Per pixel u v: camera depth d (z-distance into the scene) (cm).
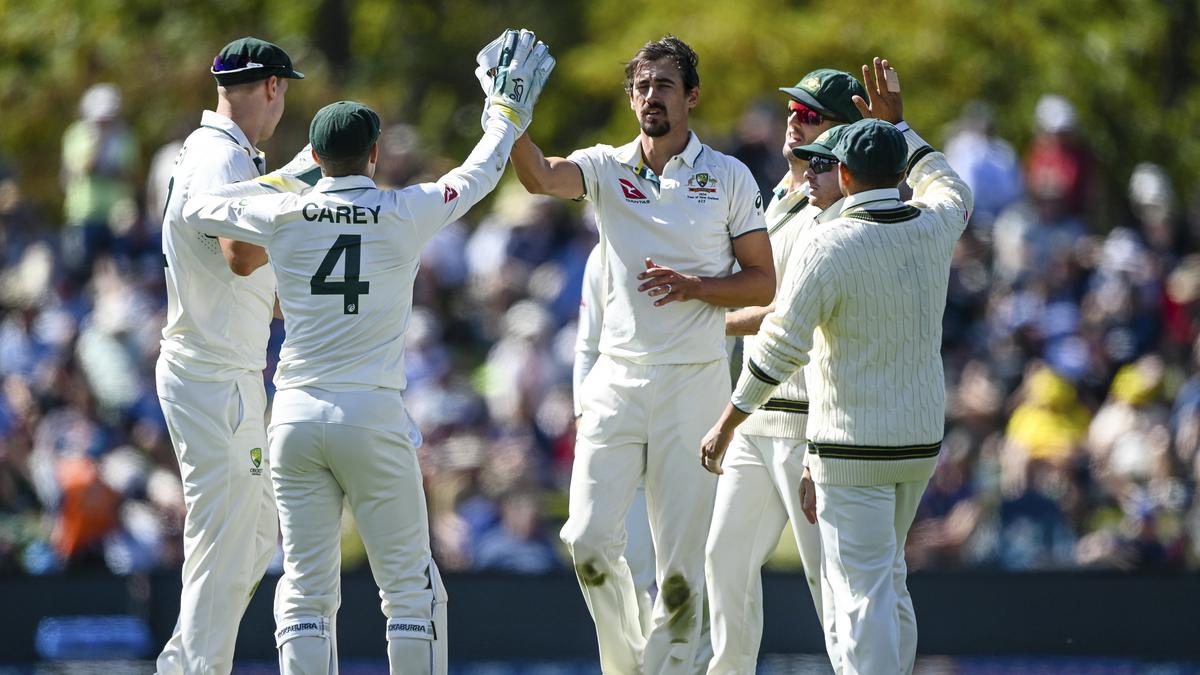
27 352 4512
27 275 4731
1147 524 3966
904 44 6381
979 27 6450
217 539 2222
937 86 6366
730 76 6300
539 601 3534
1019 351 4566
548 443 4297
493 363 4456
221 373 2216
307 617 2108
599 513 2267
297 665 2091
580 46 6956
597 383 2284
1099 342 4562
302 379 2080
